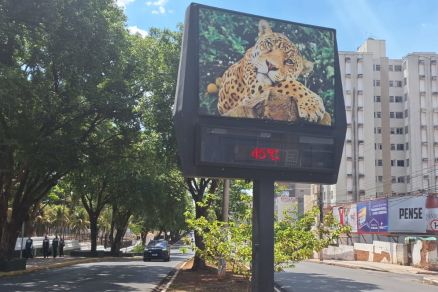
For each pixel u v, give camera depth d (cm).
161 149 2323
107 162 2523
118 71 2142
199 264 2506
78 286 1819
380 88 8356
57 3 1722
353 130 8006
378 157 8194
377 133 8262
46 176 2509
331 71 856
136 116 2333
